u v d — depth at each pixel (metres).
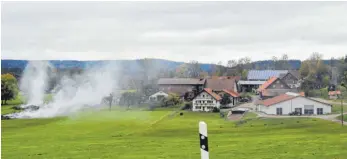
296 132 93.25
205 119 130.25
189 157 62.53
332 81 189.62
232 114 137.00
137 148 74.56
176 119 132.62
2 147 81.62
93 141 89.56
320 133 89.56
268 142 75.06
